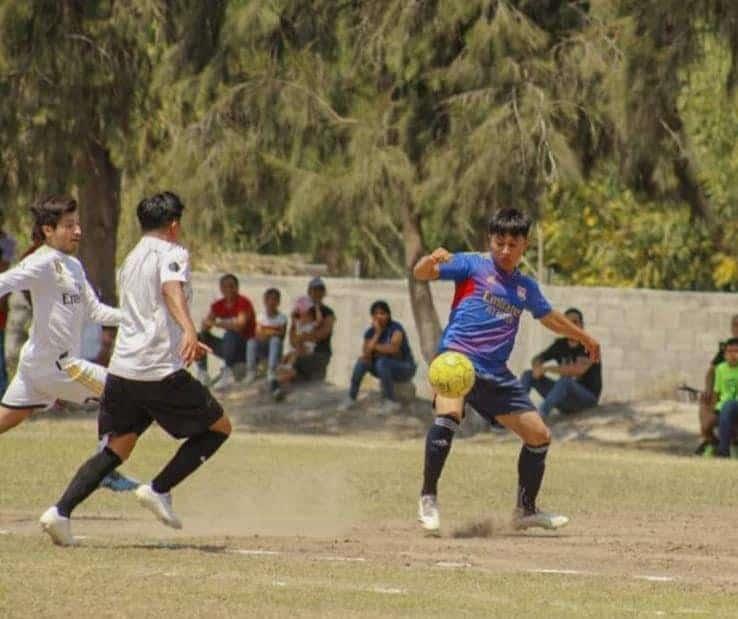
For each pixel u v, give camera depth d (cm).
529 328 7094
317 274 9275
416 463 4162
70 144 5891
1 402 2791
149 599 1920
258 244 9450
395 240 8469
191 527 2764
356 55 5472
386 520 2948
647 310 7112
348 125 5472
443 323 7350
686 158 5584
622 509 3269
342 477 3731
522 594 2062
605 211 8256
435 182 5256
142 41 5850
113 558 2261
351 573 2189
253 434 5581
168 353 2383
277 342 6419
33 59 5766
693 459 4919
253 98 5462
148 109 6150
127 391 2392
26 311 6562
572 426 5922
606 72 5238
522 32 5241
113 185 6444
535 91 5216
